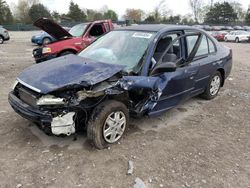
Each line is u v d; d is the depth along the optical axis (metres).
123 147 4.00
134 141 4.18
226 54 6.25
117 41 4.85
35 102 3.64
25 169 3.45
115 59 4.48
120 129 4.09
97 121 3.75
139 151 3.91
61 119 3.53
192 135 4.48
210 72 5.69
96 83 3.61
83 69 3.95
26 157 3.69
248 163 3.73
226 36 32.84
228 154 3.94
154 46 4.39
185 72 4.79
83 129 4.08
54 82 3.66
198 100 6.15
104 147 3.93
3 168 3.45
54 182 3.22
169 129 4.66
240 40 31.19
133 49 4.51
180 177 3.38
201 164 3.66
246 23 68.69
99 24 9.98
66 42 9.16
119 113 4.01
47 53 8.93
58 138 4.18
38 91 3.56
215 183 3.29
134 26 5.19
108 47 4.82
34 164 3.55
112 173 3.41
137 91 4.15
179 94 4.82
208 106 5.82
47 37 19.36
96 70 3.90
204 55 5.52
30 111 3.66
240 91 7.09
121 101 4.14
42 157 3.70
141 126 4.71
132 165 3.57
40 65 4.37
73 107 3.58
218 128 4.79
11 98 4.12
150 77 4.17
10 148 3.90
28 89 3.84
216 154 3.93
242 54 17.52
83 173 3.40
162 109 4.57
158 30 4.68
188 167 3.59
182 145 4.14
